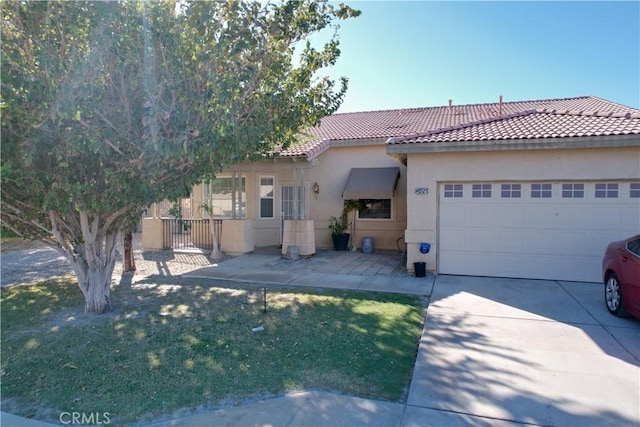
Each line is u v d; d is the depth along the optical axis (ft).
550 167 32.63
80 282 24.88
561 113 37.93
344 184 54.54
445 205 35.99
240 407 13.55
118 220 25.08
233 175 51.03
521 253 34.14
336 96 31.40
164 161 20.35
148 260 44.75
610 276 24.54
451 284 32.17
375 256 47.91
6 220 23.26
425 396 14.26
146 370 16.48
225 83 19.47
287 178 56.13
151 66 18.03
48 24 16.87
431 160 35.47
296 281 33.55
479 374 16.06
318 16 23.68
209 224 51.83
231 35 20.38
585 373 16.11
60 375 16.03
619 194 31.65
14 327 21.98
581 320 22.99
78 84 16.56
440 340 19.90
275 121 26.53
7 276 36.91
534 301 27.09
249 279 34.35
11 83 16.58
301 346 19.01
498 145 32.68
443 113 64.75
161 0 18.65
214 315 23.98
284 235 47.14
